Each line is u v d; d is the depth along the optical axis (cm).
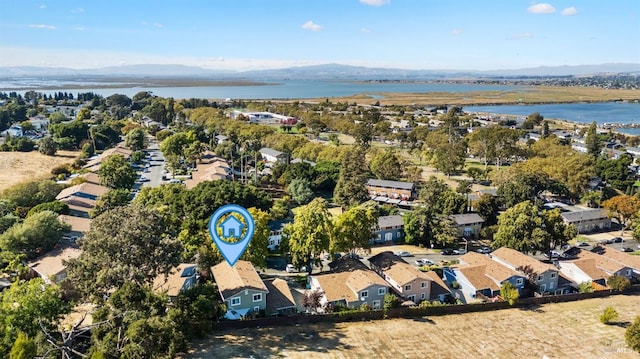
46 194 9200
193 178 12062
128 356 3662
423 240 8450
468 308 6012
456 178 13762
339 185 10644
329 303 5800
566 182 11569
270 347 4950
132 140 16212
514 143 15738
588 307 6241
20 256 6316
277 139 16350
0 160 13875
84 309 5416
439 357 4909
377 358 4834
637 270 7050
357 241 6938
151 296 4325
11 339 3897
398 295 6075
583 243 8800
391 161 12575
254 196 8519
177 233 7481
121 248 4656
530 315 5969
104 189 10038
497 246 7938
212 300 5188
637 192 11375
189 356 4691
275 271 7075
